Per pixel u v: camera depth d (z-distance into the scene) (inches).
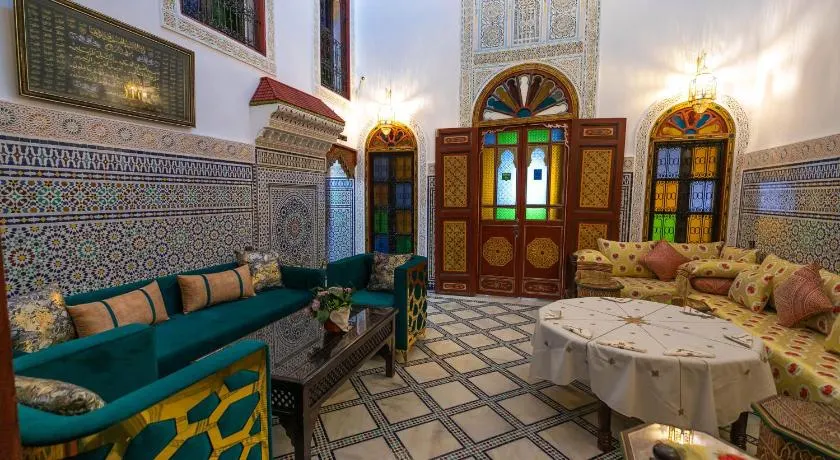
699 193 179.9
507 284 205.3
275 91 145.7
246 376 55.0
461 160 203.2
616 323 94.7
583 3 184.4
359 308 117.0
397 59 213.3
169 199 116.0
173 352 87.7
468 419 92.7
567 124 189.5
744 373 73.4
